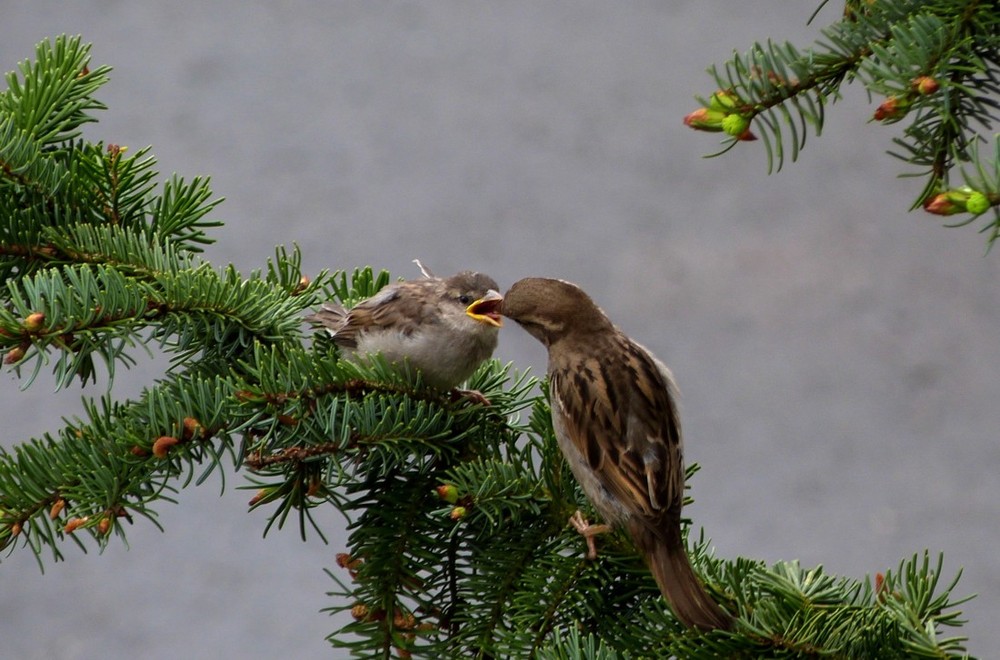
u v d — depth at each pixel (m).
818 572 5.62
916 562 5.48
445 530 6.41
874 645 5.21
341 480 6.12
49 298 5.92
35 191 7.05
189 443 6.02
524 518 6.63
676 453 7.19
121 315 6.18
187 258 7.17
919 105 4.93
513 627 6.09
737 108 5.18
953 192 4.43
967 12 5.05
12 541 5.80
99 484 5.82
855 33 5.20
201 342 6.87
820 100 5.20
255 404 6.09
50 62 7.30
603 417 7.00
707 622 5.61
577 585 6.20
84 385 6.67
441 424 6.89
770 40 5.17
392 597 6.13
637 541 6.45
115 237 6.98
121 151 7.26
